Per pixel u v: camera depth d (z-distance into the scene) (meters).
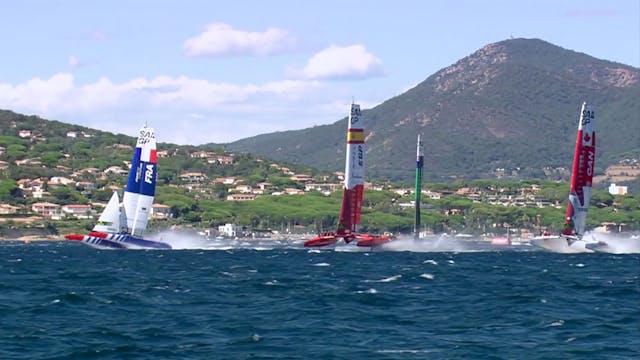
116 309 92.38
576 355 67.75
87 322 82.81
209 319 84.88
